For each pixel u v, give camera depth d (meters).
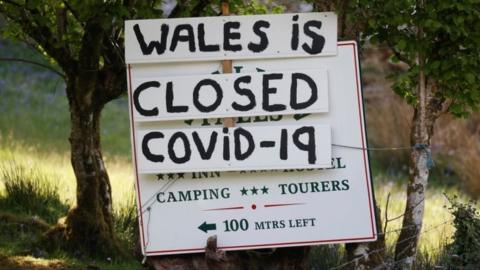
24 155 27.67
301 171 13.47
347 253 14.59
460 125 37.41
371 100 41.34
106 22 15.05
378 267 14.23
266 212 13.46
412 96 15.50
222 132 13.30
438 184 35.44
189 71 13.51
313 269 16.75
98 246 16.89
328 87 13.37
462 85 14.62
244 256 14.43
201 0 16.89
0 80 46.12
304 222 13.44
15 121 37.94
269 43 13.37
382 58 42.44
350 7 14.17
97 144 17.22
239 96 13.27
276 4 20.05
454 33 14.05
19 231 17.64
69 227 16.92
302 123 13.40
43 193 20.25
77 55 17.70
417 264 15.53
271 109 13.24
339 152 13.44
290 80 13.27
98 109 17.09
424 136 14.78
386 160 38.69
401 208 25.58
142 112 13.38
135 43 13.46
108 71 16.98
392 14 13.98
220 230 13.47
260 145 13.23
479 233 14.52
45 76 48.12
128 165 30.69
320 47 13.34
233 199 13.48
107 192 17.33
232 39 13.40
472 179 34.31
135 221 18.77
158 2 17.31
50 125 38.12
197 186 13.53
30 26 16.41
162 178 13.55
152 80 13.38
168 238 13.50
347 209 13.43
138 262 16.75
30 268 15.43
